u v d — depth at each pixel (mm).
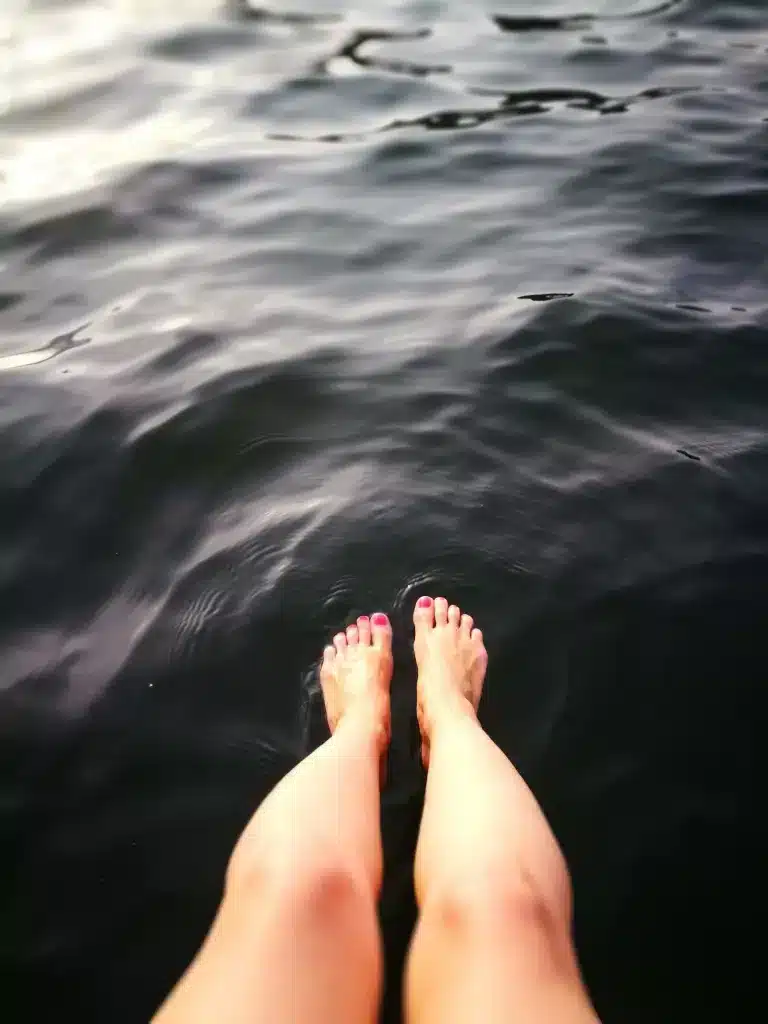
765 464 1230
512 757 894
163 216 1933
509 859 681
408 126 2320
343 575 1093
